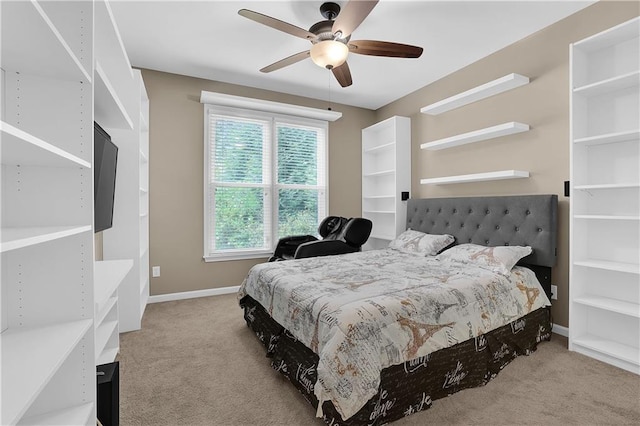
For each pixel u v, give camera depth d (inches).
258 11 98.8
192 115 151.1
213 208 157.0
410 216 160.1
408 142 170.6
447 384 71.4
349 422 57.3
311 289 79.8
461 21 105.7
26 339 41.7
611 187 85.7
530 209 110.3
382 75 148.6
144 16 101.3
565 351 94.4
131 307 111.0
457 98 132.0
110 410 56.7
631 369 82.8
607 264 88.9
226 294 157.9
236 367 86.0
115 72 90.0
